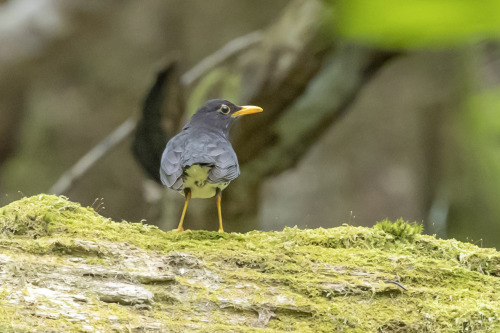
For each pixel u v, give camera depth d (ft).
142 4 79.46
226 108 27.99
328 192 74.02
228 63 51.19
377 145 75.92
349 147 76.02
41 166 81.00
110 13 59.62
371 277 20.31
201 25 76.79
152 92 36.37
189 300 19.02
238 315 19.04
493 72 72.33
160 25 79.97
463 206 67.97
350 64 46.57
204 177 23.91
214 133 26.61
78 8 57.06
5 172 80.43
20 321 17.07
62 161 81.30
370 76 47.42
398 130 75.56
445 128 72.69
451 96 73.00
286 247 21.35
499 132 69.36
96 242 20.02
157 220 47.01
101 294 18.45
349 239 22.26
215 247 21.25
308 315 19.24
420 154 74.74
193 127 27.27
